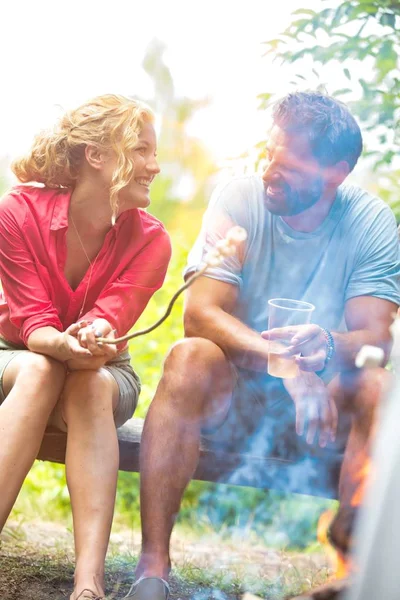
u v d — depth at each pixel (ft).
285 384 8.61
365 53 12.50
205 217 9.43
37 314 8.68
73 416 8.20
